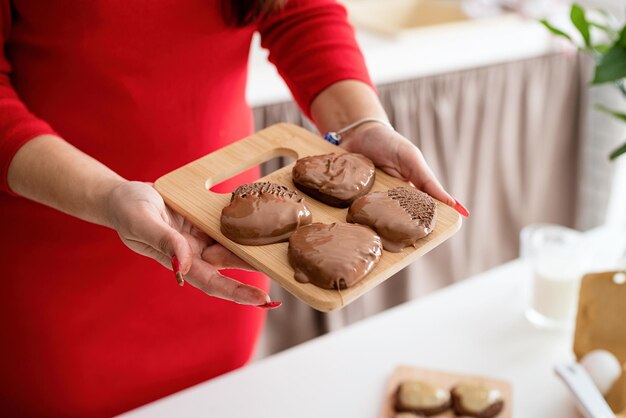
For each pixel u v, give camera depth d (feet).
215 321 3.54
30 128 2.72
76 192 2.56
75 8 2.85
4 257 3.23
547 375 3.16
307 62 3.17
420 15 6.41
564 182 6.66
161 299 3.39
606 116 6.46
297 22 3.21
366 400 3.05
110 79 3.00
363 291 2.30
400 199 2.50
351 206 2.51
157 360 3.53
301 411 3.00
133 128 3.11
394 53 5.36
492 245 6.52
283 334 5.33
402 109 5.38
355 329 3.35
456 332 3.35
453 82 5.54
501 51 5.66
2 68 2.91
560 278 3.29
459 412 3.00
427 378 3.12
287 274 2.33
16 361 3.43
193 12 2.97
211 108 3.23
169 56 3.03
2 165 2.71
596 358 2.93
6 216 3.14
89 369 3.45
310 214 2.49
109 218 2.48
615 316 3.01
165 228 2.31
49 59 2.96
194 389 3.06
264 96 4.78
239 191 2.52
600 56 3.06
